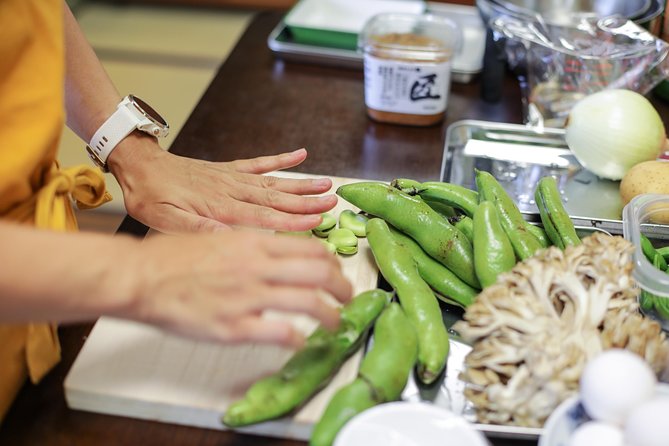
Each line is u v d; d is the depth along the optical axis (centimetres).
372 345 58
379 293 60
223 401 55
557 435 48
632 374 45
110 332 60
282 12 139
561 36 97
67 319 46
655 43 92
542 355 50
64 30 74
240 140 97
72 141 164
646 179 79
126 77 178
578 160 89
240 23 196
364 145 97
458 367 60
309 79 115
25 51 57
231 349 59
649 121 84
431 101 100
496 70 106
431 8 131
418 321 59
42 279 44
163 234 74
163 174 76
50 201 59
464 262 65
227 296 45
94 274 44
